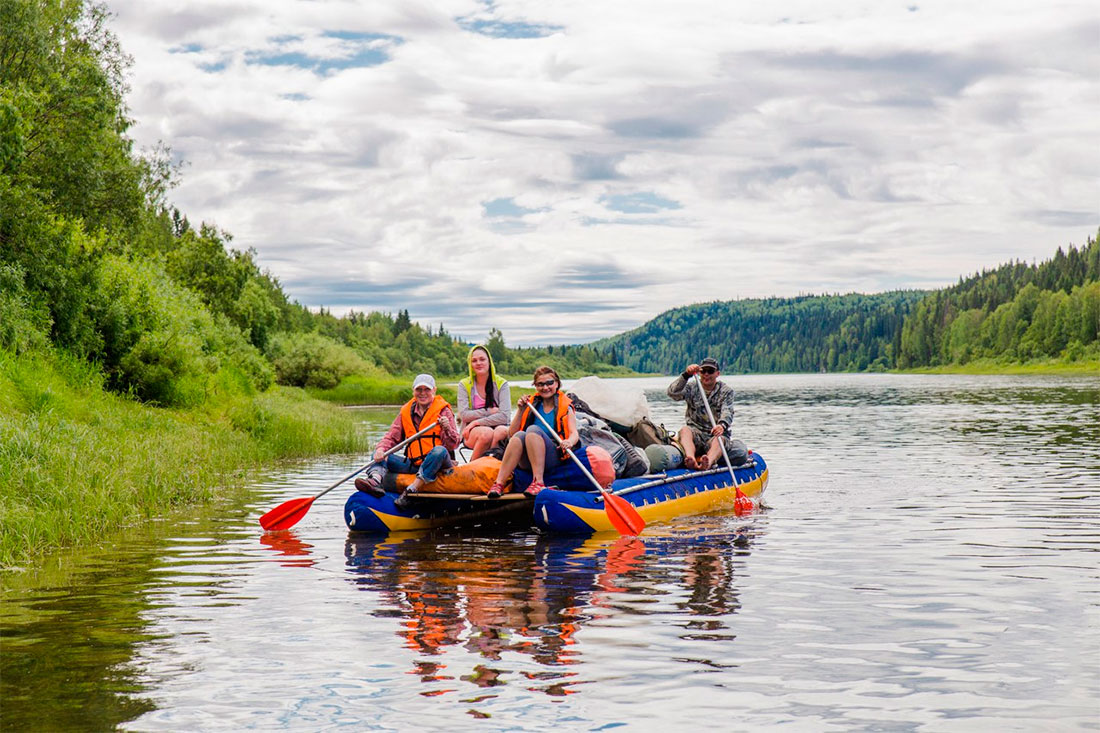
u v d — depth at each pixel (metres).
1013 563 7.38
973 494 11.52
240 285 50.38
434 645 5.24
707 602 6.18
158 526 9.68
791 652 5.05
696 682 4.59
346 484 13.38
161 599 6.39
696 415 11.84
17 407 14.82
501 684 4.58
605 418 11.36
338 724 4.08
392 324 159.25
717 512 10.32
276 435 18.97
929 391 63.09
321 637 5.42
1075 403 37.88
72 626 5.68
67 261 20.06
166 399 21.30
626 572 7.21
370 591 6.63
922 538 8.53
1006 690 4.44
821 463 15.70
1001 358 157.75
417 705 4.30
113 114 22.00
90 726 4.05
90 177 21.02
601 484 9.85
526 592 6.55
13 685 4.58
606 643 5.25
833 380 139.12
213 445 15.82
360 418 35.91
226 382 27.09
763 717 4.14
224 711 4.23
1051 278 170.25
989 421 26.94
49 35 21.52
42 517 8.62
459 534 9.36
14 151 18.81
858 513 10.09
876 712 4.18
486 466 9.91
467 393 11.02
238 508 11.03
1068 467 14.41
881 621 5.66
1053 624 5.57
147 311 22.83
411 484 9.63
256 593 6.59
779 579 6.86
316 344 63.47
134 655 5.07
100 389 18.61
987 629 5.48
